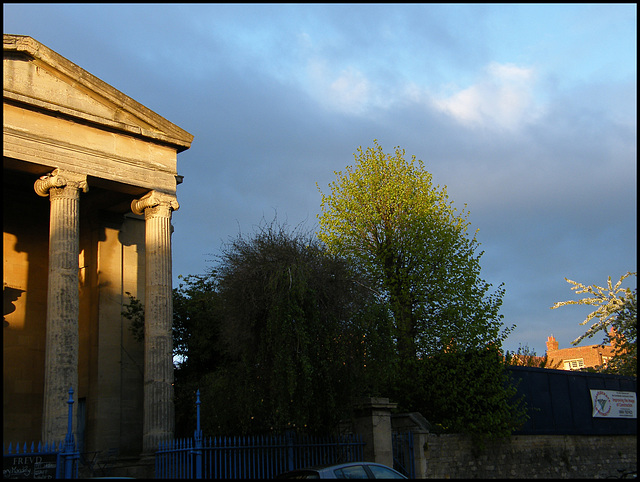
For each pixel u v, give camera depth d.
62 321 21.94
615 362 34.72
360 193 29.61
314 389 19.50
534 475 25.14
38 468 16.36
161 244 25.39
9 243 28.28
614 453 29.08
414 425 22.16
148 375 23.55
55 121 23.55
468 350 24.95
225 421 20.59
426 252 27.53
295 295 19.48
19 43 22.66
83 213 29.83
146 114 25.97
